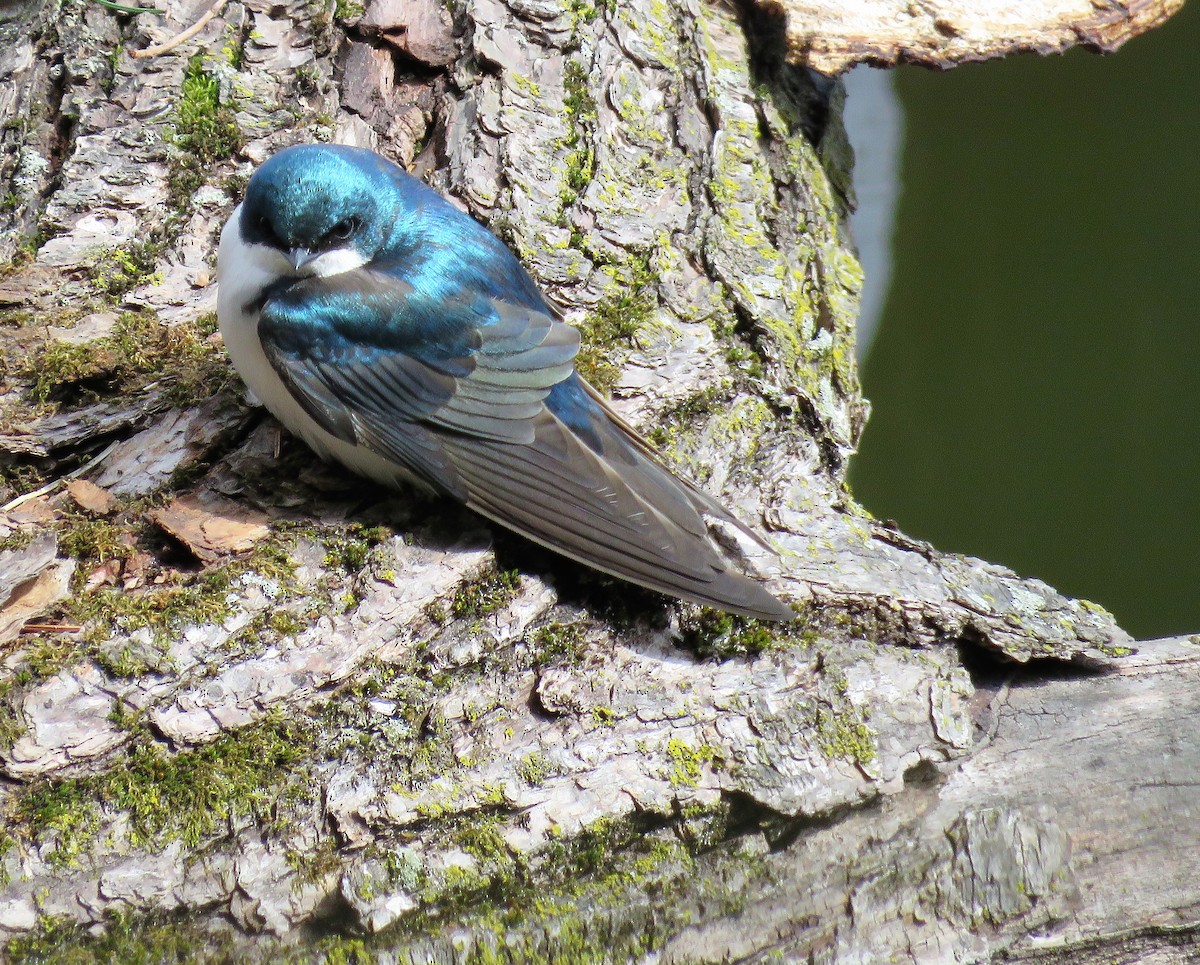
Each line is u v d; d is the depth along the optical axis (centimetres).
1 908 535
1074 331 1575
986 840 623
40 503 661
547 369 701
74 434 698
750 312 800
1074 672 671
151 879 549
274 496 689
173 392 725
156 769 562
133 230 809
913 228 1642
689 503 676
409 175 762
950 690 643
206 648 586
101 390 737
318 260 705
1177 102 1595
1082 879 622
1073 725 652
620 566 639
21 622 584
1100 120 1622
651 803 595
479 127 851
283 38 909
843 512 728
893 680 642
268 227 705
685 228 847
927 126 1656
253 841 567
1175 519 1480
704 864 617
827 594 655
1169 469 1505
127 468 687
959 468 1564
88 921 544
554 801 590
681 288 807
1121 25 952
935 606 659
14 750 546
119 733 559
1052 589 700
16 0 1017
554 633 635
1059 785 636
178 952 566
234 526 645
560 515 658
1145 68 1603
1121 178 1603
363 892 569
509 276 740
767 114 943
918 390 1605
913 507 1546
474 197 816
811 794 606
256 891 564
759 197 893
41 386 720
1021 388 1584
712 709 618
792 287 858
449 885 579
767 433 764
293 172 703
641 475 684
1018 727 653
